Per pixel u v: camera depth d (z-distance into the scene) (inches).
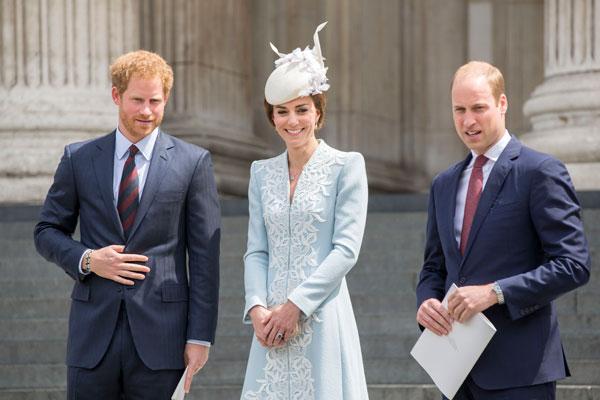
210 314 876.0
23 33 1919.3
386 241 1574.8
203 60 2260.1
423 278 864.9
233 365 1241.4
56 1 1918.1
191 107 2235.5
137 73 859.4
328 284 847.1
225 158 2250.2
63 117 1887.3
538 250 815.1
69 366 872.3
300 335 855.1
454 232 831.7
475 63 825.5
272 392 858.1
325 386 849.5
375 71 2667.3
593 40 1948.8
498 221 809.5
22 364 1282.0
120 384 872.3
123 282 854.5
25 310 1401.3
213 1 2289.6
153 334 860.0
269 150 2384.4
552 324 810.8
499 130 823.7
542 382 799.1
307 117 869.8
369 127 2640.3
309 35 2564.0
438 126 2748.5
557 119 1946.4
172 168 877.8
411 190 2711.6
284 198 873.5
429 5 2760.8
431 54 2758.4
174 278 871.7
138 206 870.4
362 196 868.6
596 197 1696.6
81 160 886.4
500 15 2738.7
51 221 889.5
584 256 795.4
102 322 860.0
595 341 1234.0
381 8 2689.5
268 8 2529.5
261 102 2504.9
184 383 857.5
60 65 1919.3
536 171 807.1
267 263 880.9
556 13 1985.7
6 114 1894.7
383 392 1161.4
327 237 865.5
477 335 786.8
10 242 1568.7
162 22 2251.5
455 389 798.5
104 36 1940.2
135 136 877.2
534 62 2721.5
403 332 1314.0
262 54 2522.1
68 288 1456.7
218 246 890.1
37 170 1861.5
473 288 792.3
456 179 840.9
